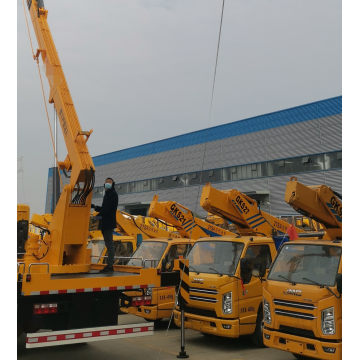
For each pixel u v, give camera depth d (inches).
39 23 303.9
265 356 286.4
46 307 227.3
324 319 220.7
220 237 345.4
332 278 231.1
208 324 307.0
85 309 240.8
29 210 314.2
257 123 1501.0
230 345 319.6
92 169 266.1
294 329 235.6
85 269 270.2
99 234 533.6
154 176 1862.7
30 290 216.7
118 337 241.6
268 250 337.1
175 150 1790.1
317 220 362.0
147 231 546.6
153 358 279.7
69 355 288.7
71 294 238.5
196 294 315.6
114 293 255.1
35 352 296.5
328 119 1301.7
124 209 1984.5
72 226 268.8
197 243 350.0
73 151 271.1
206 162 1654.8
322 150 1304.1
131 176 1971.0
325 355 217.3
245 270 296.0
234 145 1567.4
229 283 300.8
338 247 242.7
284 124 1419.8
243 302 303.1
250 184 1502.2
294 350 231.8
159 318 365.7
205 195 412.2
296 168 1373.0
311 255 250.5
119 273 275.1
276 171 1432.1
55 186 289.3
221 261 322.3
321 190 349.7
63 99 283.3
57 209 274.5
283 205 1393.9
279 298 244.5
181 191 1740.9
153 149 1888.5
